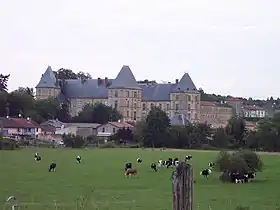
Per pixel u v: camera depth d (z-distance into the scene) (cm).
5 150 11519
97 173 6366
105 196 4122
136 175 6122
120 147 14275
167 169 7131
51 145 13800
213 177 5934
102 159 9069
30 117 18362
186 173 912
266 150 13350
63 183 5109
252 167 5719
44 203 3631
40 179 5488
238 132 14425
